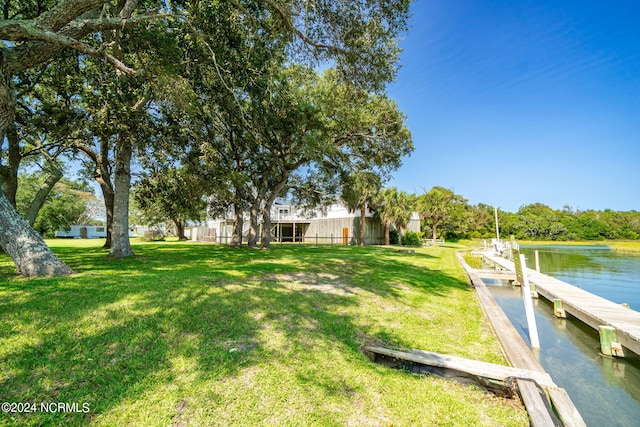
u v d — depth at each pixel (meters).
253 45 7.83
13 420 1.96
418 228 33.84
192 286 4.98
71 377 2.44
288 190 19.06
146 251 13.38
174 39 7.64
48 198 30.78
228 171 11.75
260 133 12.52
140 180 11.72
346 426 2.10
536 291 8.30
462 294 6.57
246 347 3.17
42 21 4.98
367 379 2.74
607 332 4.29
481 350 3.61
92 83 8.28
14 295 4.04
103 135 7.88
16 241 5.55
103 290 4.45
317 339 3.50
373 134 14.38
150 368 2.66
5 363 2.52
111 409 2.13
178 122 9.71
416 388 2.67
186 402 2.25
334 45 7.09
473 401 2.53
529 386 2.58
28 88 8.75
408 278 7.94
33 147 12.27
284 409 2.24
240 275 6.46
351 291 5.86
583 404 3.05
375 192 23.66
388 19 6.51
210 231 32.31
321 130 12.64
